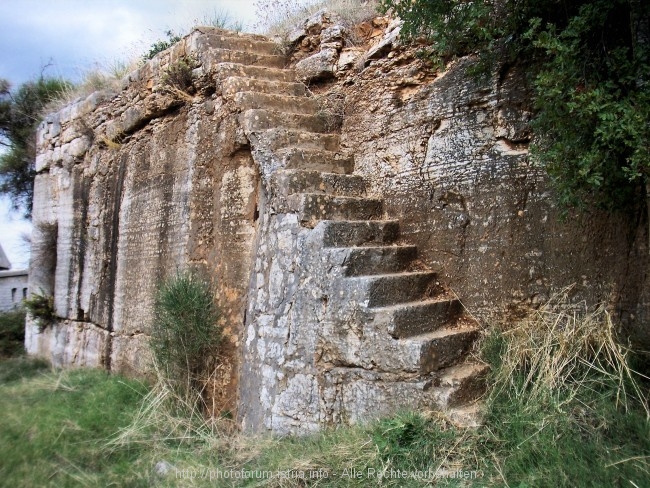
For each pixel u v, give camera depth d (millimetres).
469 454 3049
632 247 3365
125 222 7090
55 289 8930
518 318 3822
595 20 3080
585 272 3551
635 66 2920
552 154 3109
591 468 2678
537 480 2695
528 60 3902
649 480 2537
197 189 5762
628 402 2994
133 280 6758
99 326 7520
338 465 3209
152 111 6586
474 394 3514
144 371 6012
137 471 3793
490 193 4066
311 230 4238
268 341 4355
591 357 3246
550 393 3090
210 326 5012
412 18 3855
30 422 4625
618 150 2889
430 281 4223
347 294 3846
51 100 11711
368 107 5121
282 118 5211
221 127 5496
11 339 10875
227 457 3920
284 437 4008
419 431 3213
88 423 4633
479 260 4078
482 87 4164
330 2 6426
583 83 3068
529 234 3826
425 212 4473
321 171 4910
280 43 6227
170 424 4539
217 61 5789
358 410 3680
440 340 3625
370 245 4344
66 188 8844
